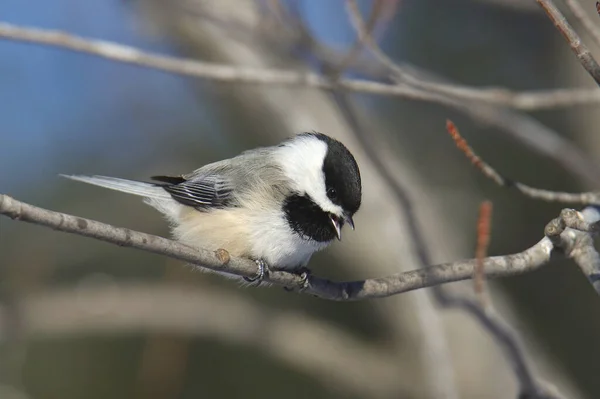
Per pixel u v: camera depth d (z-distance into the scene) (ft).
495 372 37.93
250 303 45.32
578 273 45.93
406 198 31.37
